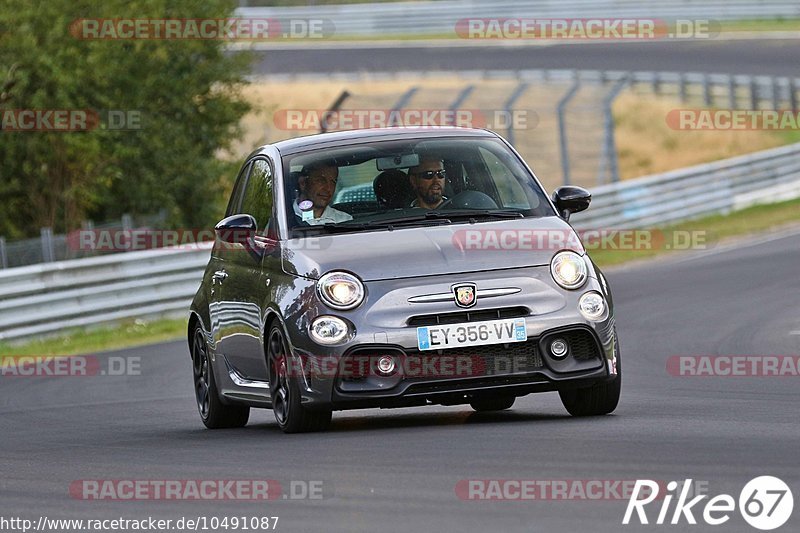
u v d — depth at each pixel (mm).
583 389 26781
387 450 23062
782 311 49531
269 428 29594
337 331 25375
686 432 23750
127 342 57562
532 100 130500
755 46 149250
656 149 125562
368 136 29375
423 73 140000
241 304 28875
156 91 91250
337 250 26484
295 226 27641
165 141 90625
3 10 81438
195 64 93875
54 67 81750
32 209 90250
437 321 25375
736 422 25234
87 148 84312
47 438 30188
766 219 88750
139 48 87875
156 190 90250
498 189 28156
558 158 118938
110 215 92000
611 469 20000
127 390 41438
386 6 169625
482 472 20297
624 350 43000
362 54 157000
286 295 26344
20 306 57062
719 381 34656
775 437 22812
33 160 87375
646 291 59562
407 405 25828
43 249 67875
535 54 151250
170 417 34219
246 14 168375
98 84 84875
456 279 25641
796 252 69750
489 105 128375
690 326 47562
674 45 152750
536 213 27672
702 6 157375
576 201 28453
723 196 94938
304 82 142000
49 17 83000
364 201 27812
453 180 28125
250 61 96000
